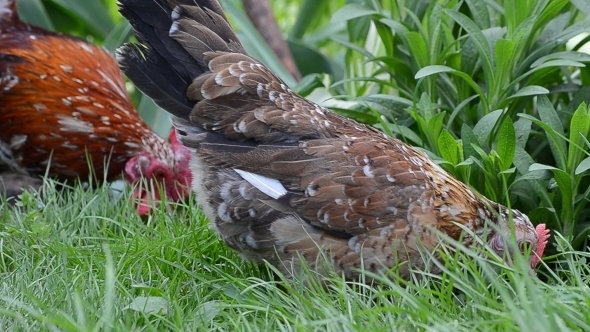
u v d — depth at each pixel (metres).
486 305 5.70
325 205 6.53
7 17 8.99
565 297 5.52
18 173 9.24
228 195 6.66
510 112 8.13
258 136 6.70
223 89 6.71
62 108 8.84
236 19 11.02
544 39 8.17
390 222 6.61
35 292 6.20
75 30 12.90
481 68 8.40
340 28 13.41
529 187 7.79
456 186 7.00
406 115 8.48
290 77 10.71
